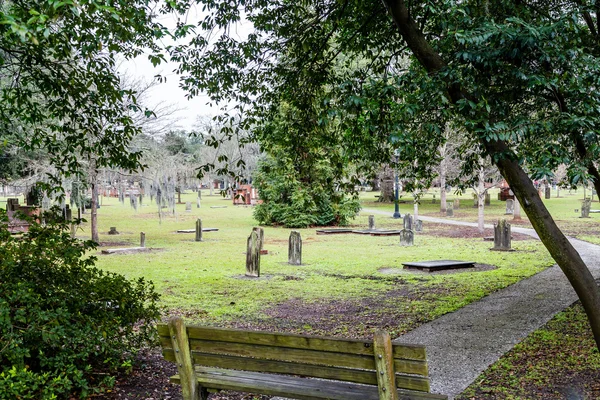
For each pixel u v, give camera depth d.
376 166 11.32
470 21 5.71
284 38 8.74
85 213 40.91
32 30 3.26
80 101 6.92
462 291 11.17
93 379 5.02
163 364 5.69
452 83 5.57
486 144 5.40
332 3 8.23
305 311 9.48
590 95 5.21
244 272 14.55
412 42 5.84
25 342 4.26
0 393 3.74
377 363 3.17
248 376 3.70
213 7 8.05
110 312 5.14
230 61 8.60
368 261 16.98
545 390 4.92
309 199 30.48
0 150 6.91
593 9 5.50
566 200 51.88
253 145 34.97
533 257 17.25
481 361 5.99
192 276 13.75
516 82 5.74
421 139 8.01
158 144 24.12
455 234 25.89
